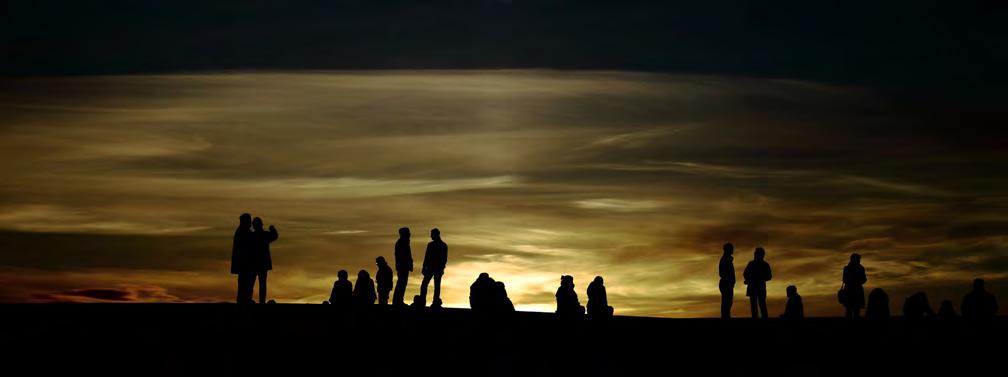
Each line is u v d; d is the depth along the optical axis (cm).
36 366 2606
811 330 3284
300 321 3062
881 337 3212
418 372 2733
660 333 3228
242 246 2902
